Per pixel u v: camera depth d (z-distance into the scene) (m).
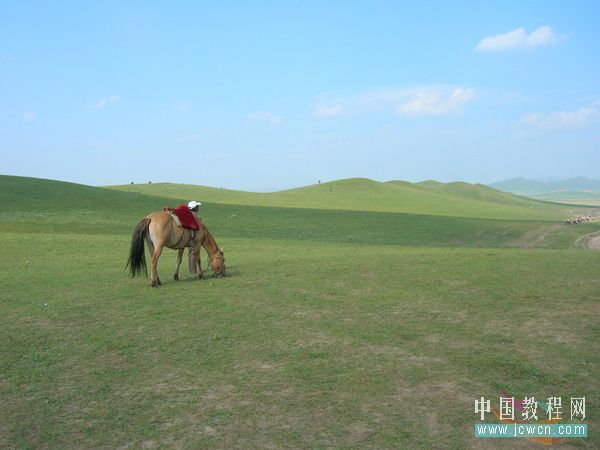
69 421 5.86
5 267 16.80
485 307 10.58
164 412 6.04
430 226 50.41
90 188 62.44
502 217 79.75
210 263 14.56
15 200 47.50
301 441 5.32
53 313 10.42
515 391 6.47
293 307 10.80
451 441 5.30
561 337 8.55
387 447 5.19
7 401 6.39
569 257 18.30
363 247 28.23
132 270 12.95
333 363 7.50
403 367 7.31
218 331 9.15
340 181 118.75
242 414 5.95
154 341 8.63
